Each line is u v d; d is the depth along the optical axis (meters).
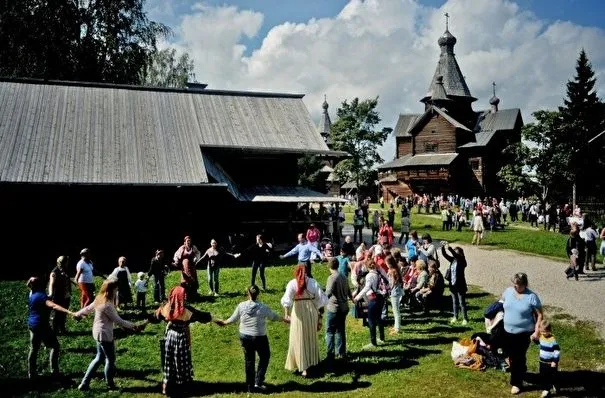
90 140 23.53
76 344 12.02
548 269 21.12
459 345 10.62
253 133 27.88
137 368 10.69
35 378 9.76
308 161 55.28
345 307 10.60
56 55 32.31
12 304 15.21
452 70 65.25
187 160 24.08
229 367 10.83
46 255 21.42
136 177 22.28
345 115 57.59
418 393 8.96
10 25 30.44
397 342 11.95
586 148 41.88
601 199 38.66
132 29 34.75
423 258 17.00
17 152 21.69
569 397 8.66
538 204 40.16
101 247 22.14
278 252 24.89
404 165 59.94
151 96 27.89
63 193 21.77
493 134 60.31
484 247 27.42
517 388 8.86
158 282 15.87
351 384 9.57
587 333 12.43
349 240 18.55
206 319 9.32
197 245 23.44
